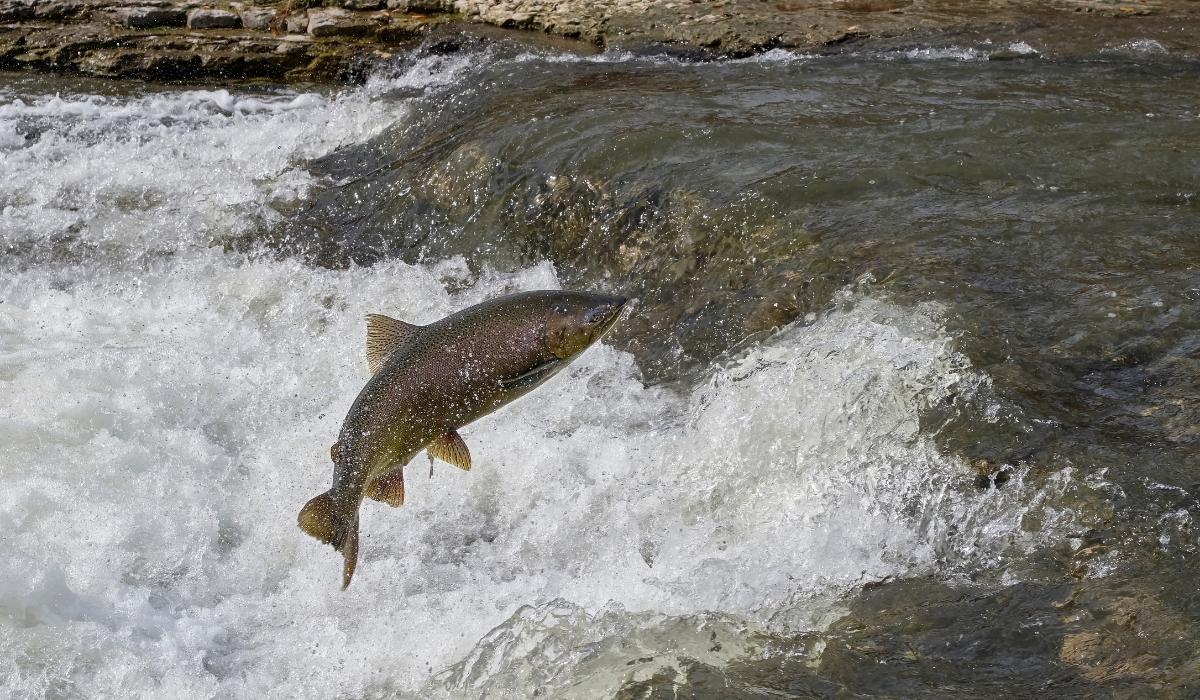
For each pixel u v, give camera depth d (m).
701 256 6.51
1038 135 7.48
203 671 4.14
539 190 7.54
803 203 6.54
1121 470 4.04
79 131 10.02
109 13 12.90
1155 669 3.21
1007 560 3.86
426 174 8.20
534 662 3.74
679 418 5.36
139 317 7.09
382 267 7.59
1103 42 10.63
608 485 4.91
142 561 4.77
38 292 7.45
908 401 4.54
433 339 3.11
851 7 12.32
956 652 3.45
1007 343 4.84
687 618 3.84
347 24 12.45
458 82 10.13
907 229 6.06
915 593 3.79
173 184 8.85
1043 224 6.05
